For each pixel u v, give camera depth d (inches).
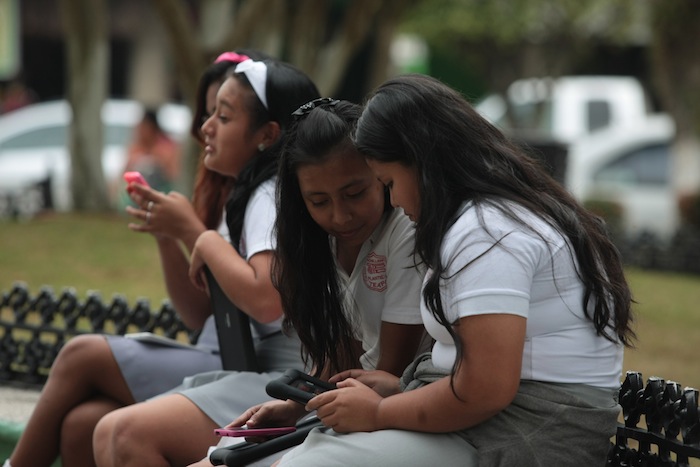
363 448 239.0
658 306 732.0
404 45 1963.6
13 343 436.5
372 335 290.5
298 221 277.7
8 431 371.6
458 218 239.6
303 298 279.6
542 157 275.0
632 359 566.9
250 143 328.5
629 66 2020.2
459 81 1975.9
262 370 322.7
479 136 246.4
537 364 243.3
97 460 294.7
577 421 241.9
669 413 257.3
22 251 800.9
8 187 1221.7
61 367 324.8
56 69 2041.1
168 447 290.0
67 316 427.8
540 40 1706.4
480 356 231.1
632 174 1190.3
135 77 2022.6
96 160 1042.1
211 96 351.3
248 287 301.7
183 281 359.9
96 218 959.0
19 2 1931.6
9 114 1553.9
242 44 864.9
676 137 1239.5
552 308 242.4
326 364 296.5
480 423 243.0
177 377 328.8
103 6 1027.3
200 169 358.3
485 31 1625.2
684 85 1253.1
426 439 241.0
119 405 326.6
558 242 241.9
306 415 285.9
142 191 335.6
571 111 1503.4
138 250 820.0
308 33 945.5
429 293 238.7
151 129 1139.9
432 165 241.1
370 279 282.8
